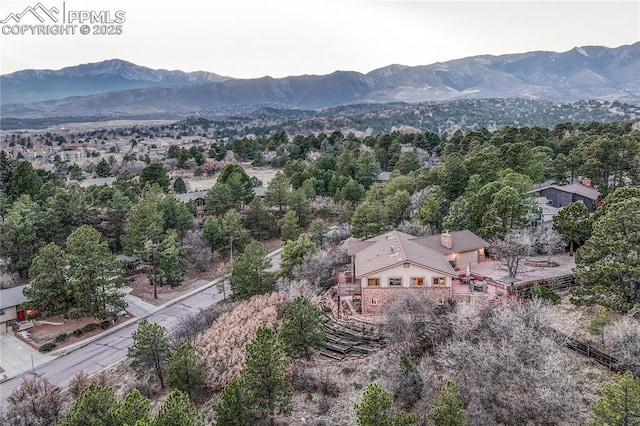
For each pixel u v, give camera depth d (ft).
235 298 168.55
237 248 230.68
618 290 101.40
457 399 74.38
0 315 162.09
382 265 123.95
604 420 66.95
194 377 102.53
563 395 79.20
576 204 152.66
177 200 243.81
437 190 201.46
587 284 109.70
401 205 211.41
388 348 106.52
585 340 98.89
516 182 172.76
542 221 175.83
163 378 117.70
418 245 141.28
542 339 90.33
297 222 257.75
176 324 159.94
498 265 142.92
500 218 159.22
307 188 296.92
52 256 160.04
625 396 65.26
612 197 143.13
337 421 89.40
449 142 435.12
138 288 200.75
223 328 128.47
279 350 90.22
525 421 79.20
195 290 199.00
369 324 119.44
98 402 81.76
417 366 94.48
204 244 227.20
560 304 114.93
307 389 99.86
